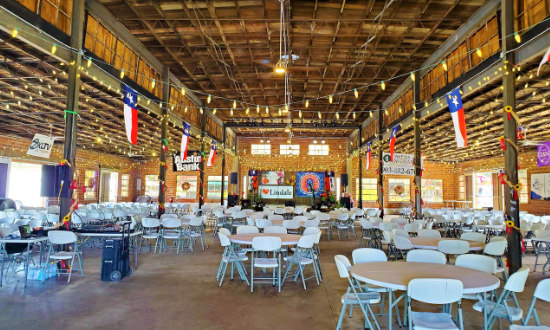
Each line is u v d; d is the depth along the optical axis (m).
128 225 5.71
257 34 8.27
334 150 22.34
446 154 18.02
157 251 7.84
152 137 14.85
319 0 6.78
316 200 21.55
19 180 17.27
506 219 5.59
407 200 21.30
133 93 7.10
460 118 6.43
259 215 10.00
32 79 7.59
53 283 5.14
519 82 6.82
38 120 11.45
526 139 12.91
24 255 5.72
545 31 4.93
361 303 3.30
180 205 15.85
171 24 7.73
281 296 4.62
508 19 5.66
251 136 22.44
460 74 7.71
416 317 2.92
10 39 5.66
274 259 5.27
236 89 12.55
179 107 11.70
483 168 19.12
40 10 5.24
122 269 5.50
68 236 5.24
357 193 21.19
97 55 6.79
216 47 8.97
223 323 3.67
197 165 12.11
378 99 13.73
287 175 22.06
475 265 3.74
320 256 7.56
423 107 9.38
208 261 6.81
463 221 9.77
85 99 9.02
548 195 14.39
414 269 3.36
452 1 6.63
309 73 11.07
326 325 3.65
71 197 5.73
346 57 9.49
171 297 4.54
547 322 3.78
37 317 3.79
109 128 12.68
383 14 7.09
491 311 3.16
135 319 3.76
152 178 22.44
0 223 7.34
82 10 6.04
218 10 7.15
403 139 14.49
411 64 9.79
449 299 2.68
